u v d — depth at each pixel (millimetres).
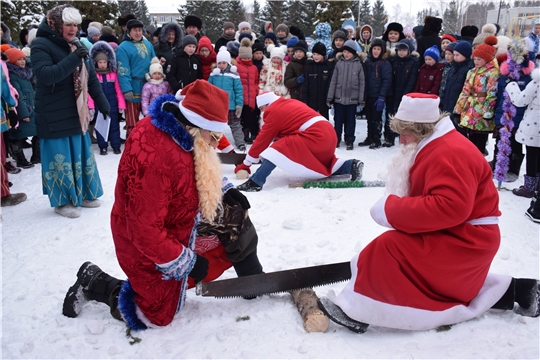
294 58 7555
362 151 7004
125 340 2342
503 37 6836
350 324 2342
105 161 6488
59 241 3613
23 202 4656
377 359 2180
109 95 6801
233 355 2230
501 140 4895
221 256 2607
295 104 5051
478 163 2176
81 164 4258
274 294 2742
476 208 2238
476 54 5504
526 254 3326
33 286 2912
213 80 7254
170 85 7141
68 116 3990
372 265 2277
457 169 2115
